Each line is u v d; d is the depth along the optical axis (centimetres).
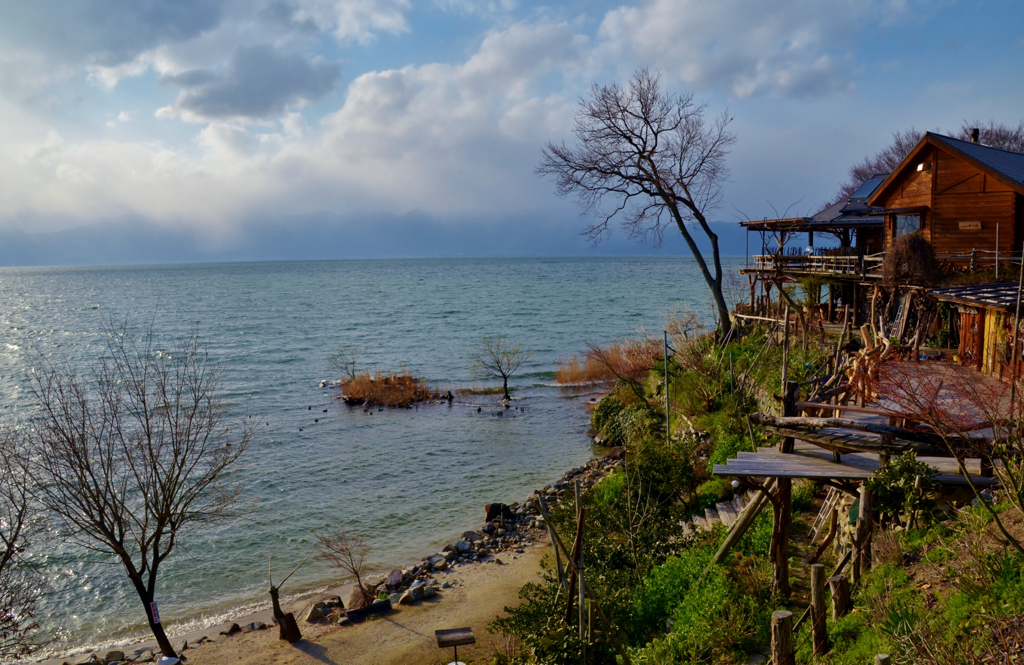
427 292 14675
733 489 1969
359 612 1936
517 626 1409
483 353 6394
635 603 1335
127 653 1800
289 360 6238
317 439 3706
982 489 1023
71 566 2283
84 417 1995
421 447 3566
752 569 1320
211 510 2659
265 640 1827
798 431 1129
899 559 983
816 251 3453
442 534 2512
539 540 2392
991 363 1588
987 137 5794
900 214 2770
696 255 3953
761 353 2859
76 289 18562
